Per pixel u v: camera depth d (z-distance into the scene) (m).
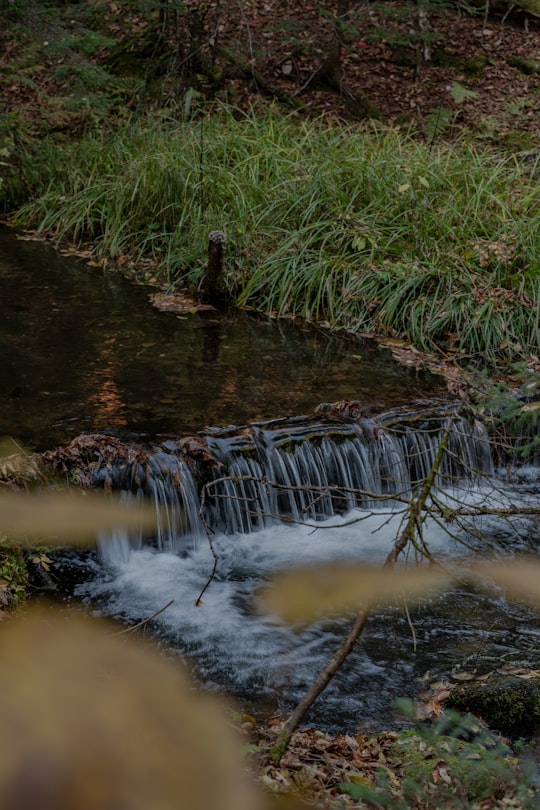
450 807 1.94
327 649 4.27
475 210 8.77
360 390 6.64
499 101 13.49
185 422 5.78
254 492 5.38
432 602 4.60
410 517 1.84
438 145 10.91
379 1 14.59
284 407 6.20
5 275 8.98
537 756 3.46
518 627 4.45
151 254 9.69
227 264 8.83
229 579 4.84
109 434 5.50
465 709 3.80
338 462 5.72
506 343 7.45
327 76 13.60
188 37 13.43
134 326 7.75
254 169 9.66
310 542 5.23
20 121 11.54
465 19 14.72
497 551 5.00
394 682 4.04
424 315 8.00
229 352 7.30
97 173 10.82
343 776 3.07
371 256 8.48
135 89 12.40
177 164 9.91
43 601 4.36
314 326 8.10
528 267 8.09
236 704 3.80
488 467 6.12
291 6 14.86
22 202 11.31
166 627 4.34
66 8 11.97
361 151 9.88
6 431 5.44
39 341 7.19
